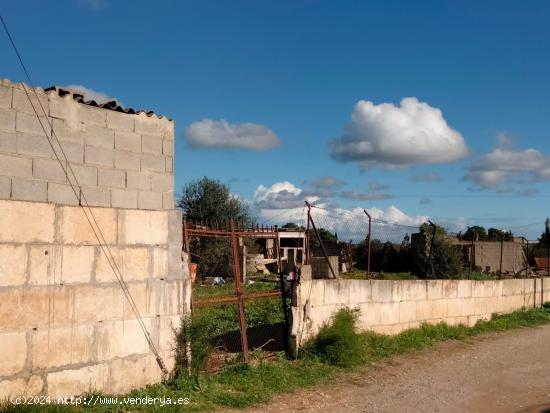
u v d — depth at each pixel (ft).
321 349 39.22
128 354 28.17
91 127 27.07
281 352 38.32
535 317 67.10
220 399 28.58
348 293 43.98
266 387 31.53
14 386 23.86
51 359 25.11
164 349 29.91
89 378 26.50
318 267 80.94
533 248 141.90
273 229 38.19
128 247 28.37
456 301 57.41
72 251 26.04
